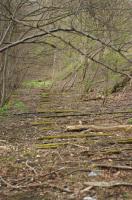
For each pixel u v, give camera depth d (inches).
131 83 849.5
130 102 716.0
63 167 321.4
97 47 768.9
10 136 479.8
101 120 550.6
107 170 315.9
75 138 440.8
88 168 319.0
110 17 382.6
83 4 290.5
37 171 318.7
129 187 276.7
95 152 368.2
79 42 776.3
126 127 468.1
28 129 522.0
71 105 756.6
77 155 365.7
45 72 1493.6
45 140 442.9
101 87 899.4
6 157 366.3
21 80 1203.9
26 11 405.4
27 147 405.4
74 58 1090.7
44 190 278.1
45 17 339.0
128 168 314.3
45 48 717.3
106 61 820.0
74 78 1114.7
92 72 946.7
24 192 276.2
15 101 877.2
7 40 558.6
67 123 546.6
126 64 833.5
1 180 298.4
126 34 584.4
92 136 445.4
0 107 745.0
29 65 1078.4
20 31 531.8
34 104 828.0
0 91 787.4
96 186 278.5
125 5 567.2
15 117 634.8
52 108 729.0
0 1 329.7
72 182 290.0
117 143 402.0
